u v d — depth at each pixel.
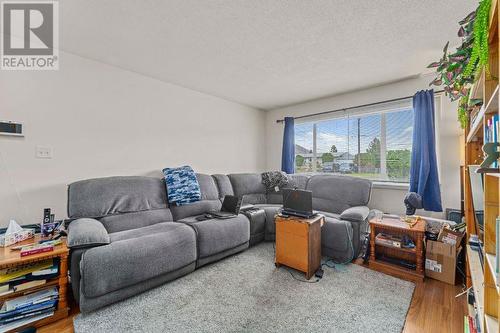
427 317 1.57
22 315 1.44
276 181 3.73
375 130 3.38
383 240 2.29
